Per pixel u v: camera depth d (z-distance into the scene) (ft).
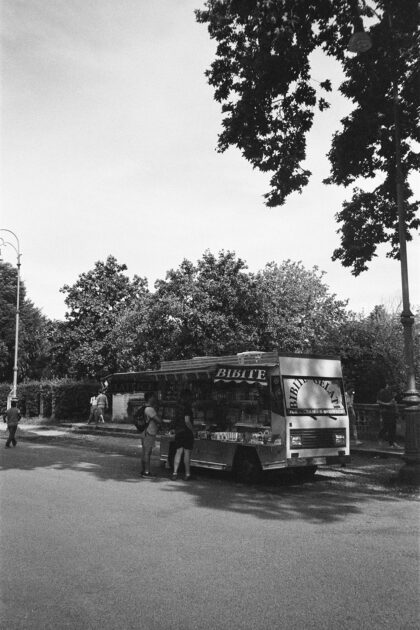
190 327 83.20
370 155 49.60
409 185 50.34
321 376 38.88
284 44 41.01
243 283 87.51
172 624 14.03
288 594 16.12
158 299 85.76
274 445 36.32
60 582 17.06
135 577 17.53
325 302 108.47
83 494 32.22
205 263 88.53
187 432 39.24
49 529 23.72
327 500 31.27
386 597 15.92
